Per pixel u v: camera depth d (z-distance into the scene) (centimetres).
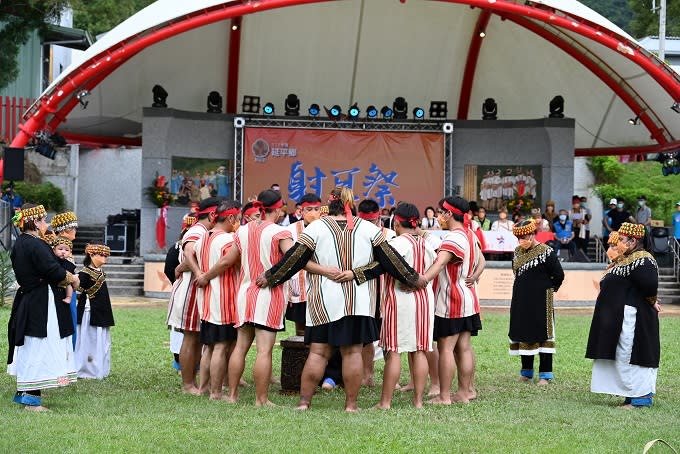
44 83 3628
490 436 746
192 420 779
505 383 1055
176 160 2353
